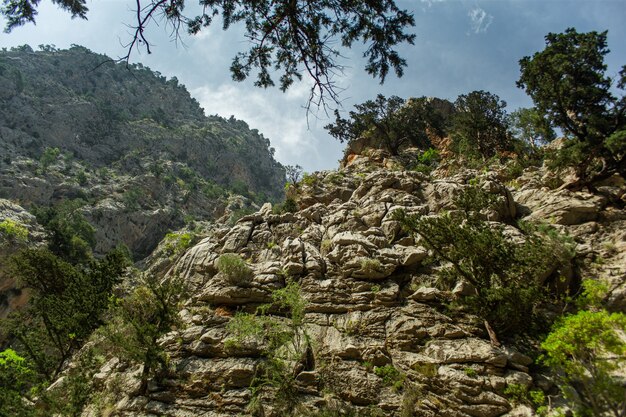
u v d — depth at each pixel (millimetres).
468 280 18062
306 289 21672
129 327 19484
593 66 28016
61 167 121750
